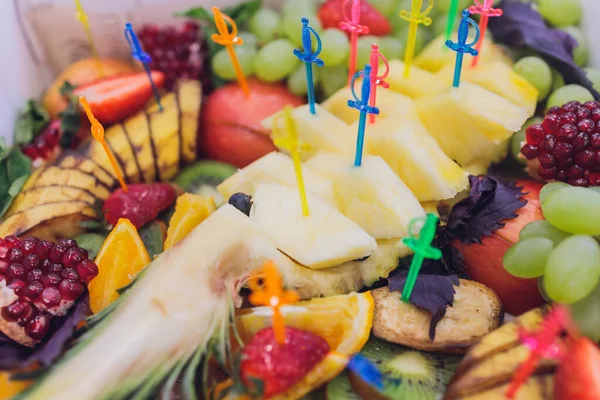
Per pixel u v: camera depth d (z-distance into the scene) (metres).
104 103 0.34
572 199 0.26
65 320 0.26
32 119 0.37
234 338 0.26
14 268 0.26
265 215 0.28
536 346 0.21
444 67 0.34
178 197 0.33
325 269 0.28
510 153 0.33
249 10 0.39
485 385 0.23
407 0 0.36
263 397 0.23
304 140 0.32
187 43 0.38
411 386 0.25
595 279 0.24
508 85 0.33
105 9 0.38
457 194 0.31
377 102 0.33
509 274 0.28
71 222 0.32
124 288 0.26
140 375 0.24
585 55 0.36
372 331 0.26
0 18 0.35
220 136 0.36
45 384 0.24
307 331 0.25
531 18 0.36
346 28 0.33
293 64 0.36
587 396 0.22
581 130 0.28
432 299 0.26
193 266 0.26
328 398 0.25
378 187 0.29
